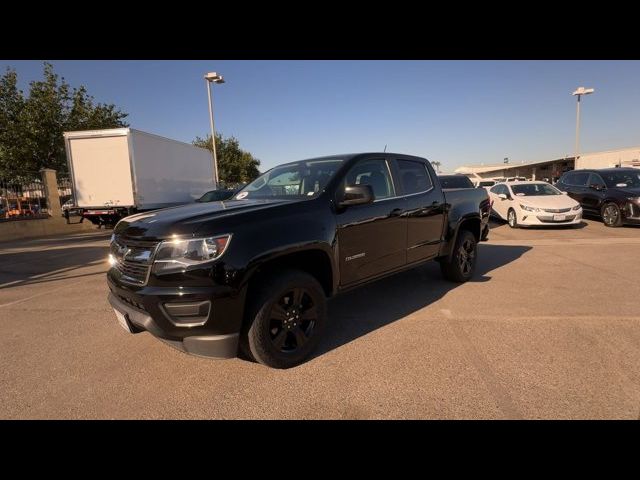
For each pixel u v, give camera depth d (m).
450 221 5.04
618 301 4.45
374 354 3.27
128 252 2.84
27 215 14.59
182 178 16.58
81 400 2.76
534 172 50.62
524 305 4.40
